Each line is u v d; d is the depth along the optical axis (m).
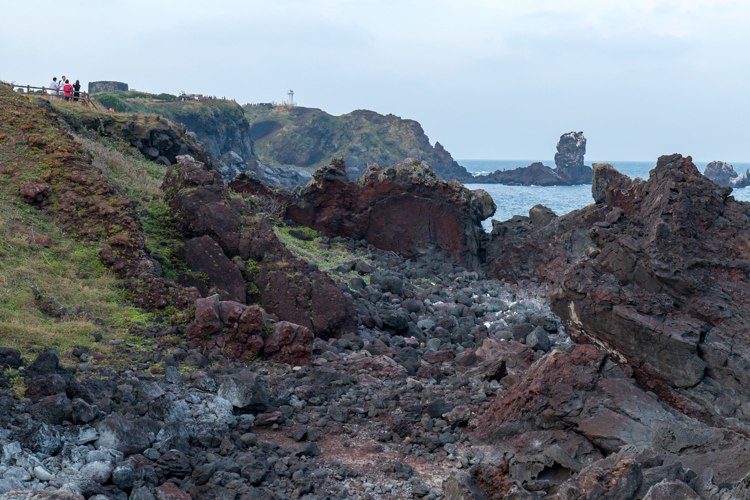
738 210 20.17
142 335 18.81
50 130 26.23
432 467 14.12
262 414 15.49
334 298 23.52
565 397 14.89
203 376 16.47
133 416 13.55
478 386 18.62
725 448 12.60
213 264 23.78
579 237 36.69
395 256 38.38
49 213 22.95
